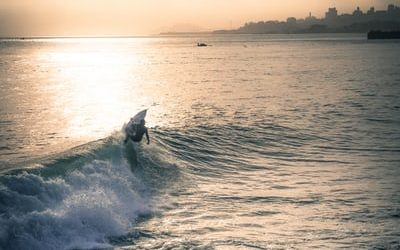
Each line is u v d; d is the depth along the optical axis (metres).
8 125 26.80
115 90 47.03
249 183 15.86
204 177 16.62
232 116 30.08
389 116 29.69
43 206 10.49
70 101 38.22
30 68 80.38
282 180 16.23
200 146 20.56
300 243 10.59
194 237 10.89
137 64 93.31
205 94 43.09
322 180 16.12
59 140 22.70
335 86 49.03
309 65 83.06
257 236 11.00
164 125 26.38
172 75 66.75
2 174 10.97
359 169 17.58
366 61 90.19
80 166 13.28
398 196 14.10
